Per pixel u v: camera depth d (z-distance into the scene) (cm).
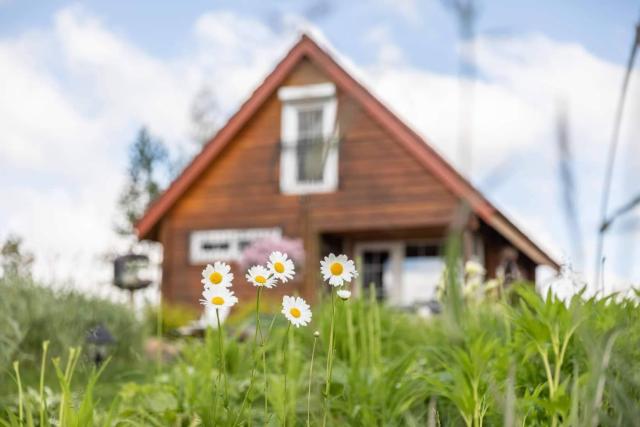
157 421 243
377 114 1352
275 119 1456
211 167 1477
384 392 247
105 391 295
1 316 406
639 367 127
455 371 191
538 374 204
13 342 381
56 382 335
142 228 1465
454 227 85
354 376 259
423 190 1334
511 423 106
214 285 156
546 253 1421
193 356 341
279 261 161
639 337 144
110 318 562
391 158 1362
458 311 90
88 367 259
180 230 1470
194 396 258
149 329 636
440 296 219
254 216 1432
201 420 228
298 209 1403
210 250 1452
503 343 249
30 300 466
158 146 3312
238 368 299
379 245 1463
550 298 187
